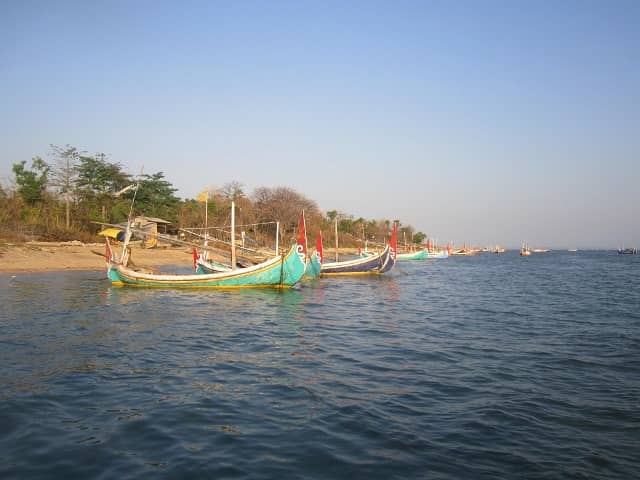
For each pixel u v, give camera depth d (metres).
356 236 123.75
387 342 18.05
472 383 12.74
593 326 22.22
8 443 8.52
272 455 8.21
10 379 12.23
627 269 80.38
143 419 9.71
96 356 14.77
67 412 10.04
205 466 7.77
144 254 61.03
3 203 60.56
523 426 9.73
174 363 14.17
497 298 34.53
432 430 9.44
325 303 29.84
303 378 12.88
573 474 7.75
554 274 65.31
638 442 9.03
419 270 74.00
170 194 87.25
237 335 18.72
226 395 11.31
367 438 8.98
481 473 7.73
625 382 12.98
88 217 67.69
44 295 29.30
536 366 14.67
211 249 40.47
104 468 7.66
